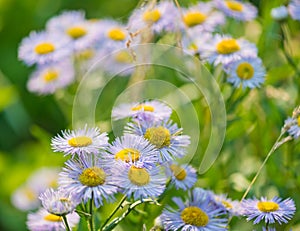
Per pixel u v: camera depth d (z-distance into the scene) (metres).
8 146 1.17
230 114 0.86
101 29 0.93
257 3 0.97
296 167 0.85
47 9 1.31
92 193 0.70
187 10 0.87
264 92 0.87
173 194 0.82
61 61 0.95
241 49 0.83
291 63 0.86
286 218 0.76
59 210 0.69
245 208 0.75
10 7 1.31
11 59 1.25
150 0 0.84
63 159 0.98
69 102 0.97
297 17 0.86
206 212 0.75
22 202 1.02
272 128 0.86
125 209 0.80
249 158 0.89
